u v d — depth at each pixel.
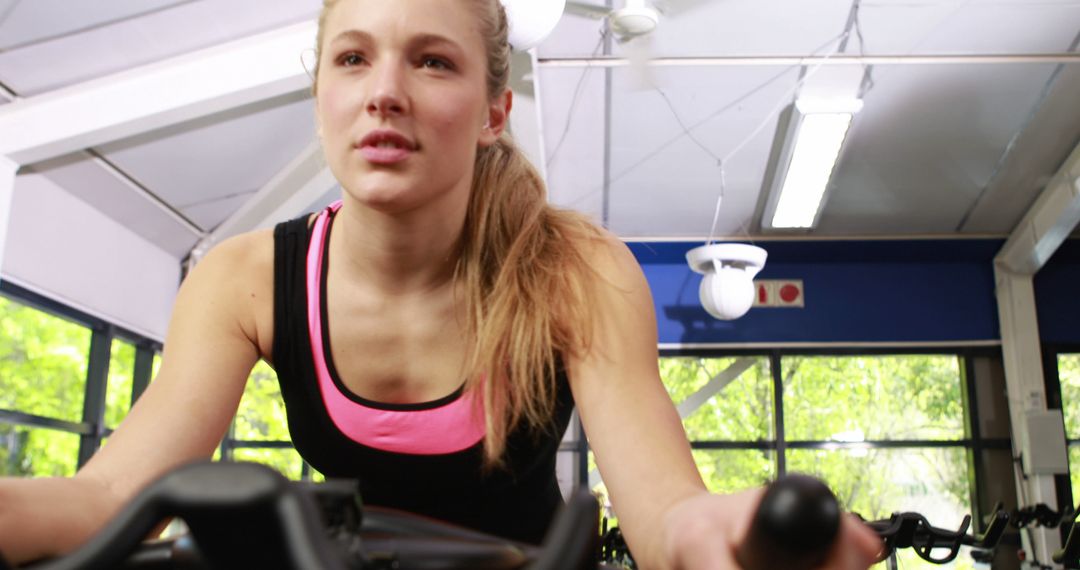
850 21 5.14
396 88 0.65
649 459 0.65
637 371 0.77
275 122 5.52
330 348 0.85
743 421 8.14
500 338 0.79
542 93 5.77
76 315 5.83
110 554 0.23
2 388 5.15
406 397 0.86
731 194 7.25
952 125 6.32
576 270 0.80
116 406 6.55
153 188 5.93
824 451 8.05
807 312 8.29
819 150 6.28
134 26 4.35
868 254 8.23
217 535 0.23
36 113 4.55
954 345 8.20
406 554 0.34
